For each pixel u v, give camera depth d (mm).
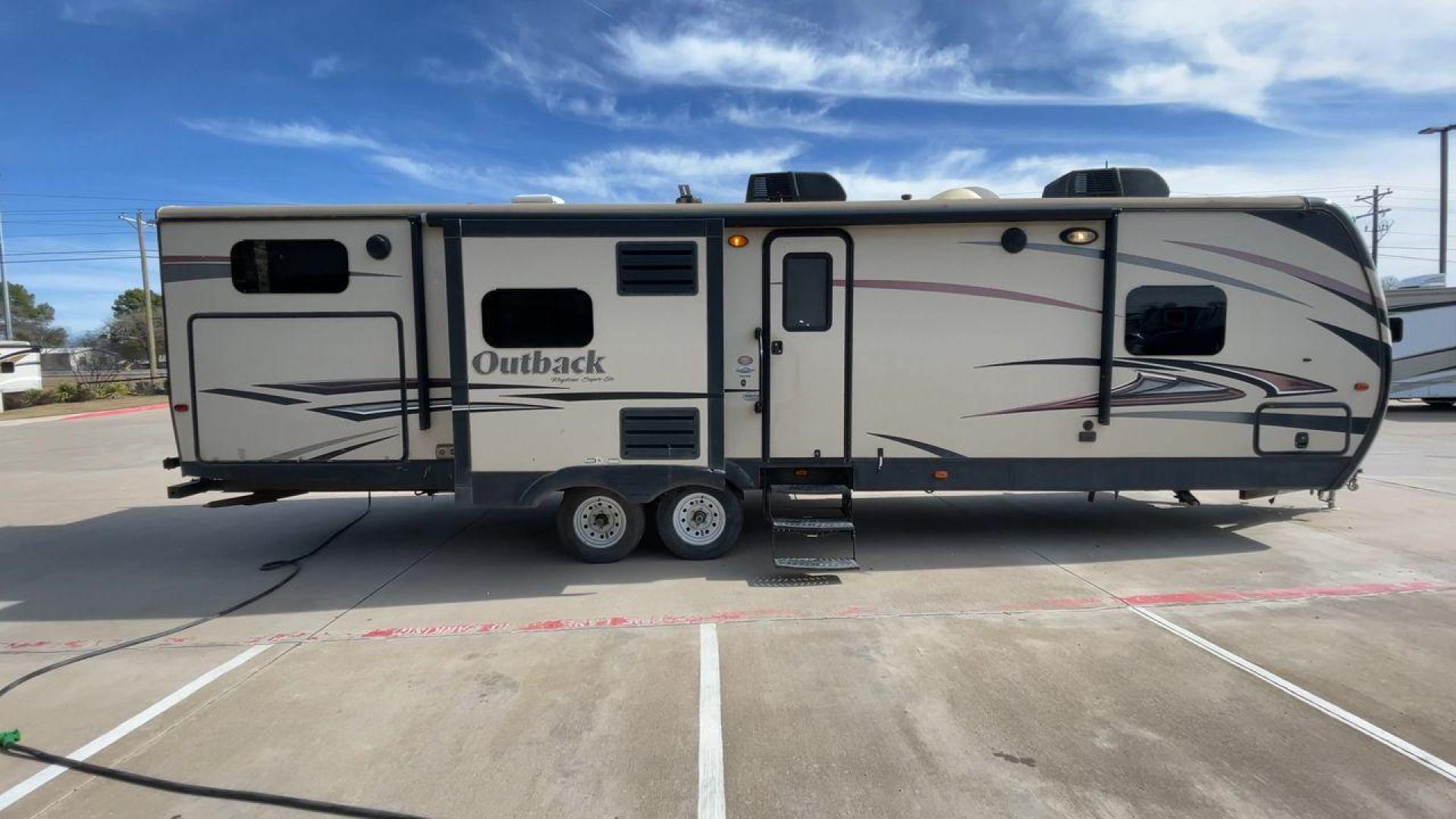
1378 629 4340
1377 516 7137
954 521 7098
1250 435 5898
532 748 3156
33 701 3658
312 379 5664
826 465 5824
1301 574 5383
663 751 3117
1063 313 5754
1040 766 2965
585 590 5230
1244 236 5750
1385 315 5875
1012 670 3824
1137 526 6852
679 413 5535
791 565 5453
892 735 3213
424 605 4988
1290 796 2754
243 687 3779
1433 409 17922
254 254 5578
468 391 5469
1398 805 2695
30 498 9062
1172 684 3658
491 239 5375
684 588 5215
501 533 6969
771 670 3871
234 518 7734
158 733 3336
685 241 5418
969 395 5797
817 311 5742
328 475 5758
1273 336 5832
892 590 5125
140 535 7023
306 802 2801
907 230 5688
